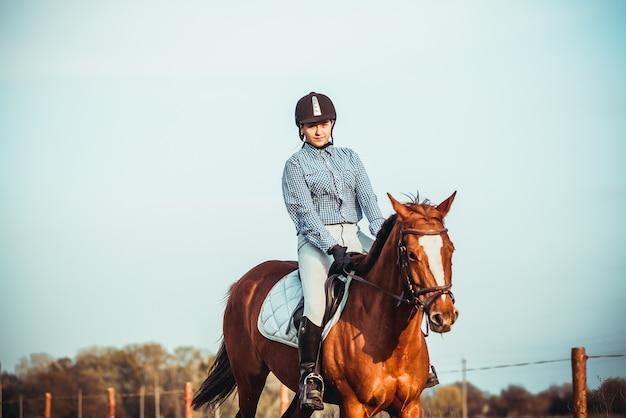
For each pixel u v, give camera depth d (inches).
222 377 450.3
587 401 478.3
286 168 373.4
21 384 2231.8
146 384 2342.5
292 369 377.1
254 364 413.1
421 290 298.2
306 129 374.3
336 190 369.1
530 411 2014.0
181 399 2089.1
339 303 346.9
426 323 331.0
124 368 2368.4
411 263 302.2
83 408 2143.2
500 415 2066.9
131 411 2121.1
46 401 1058.7
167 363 2413.9
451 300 295.9
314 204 374.0
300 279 386.0
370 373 331.9
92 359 2372.0
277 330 379.6
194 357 2438.5
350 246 370.0
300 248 370.0
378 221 367.2
